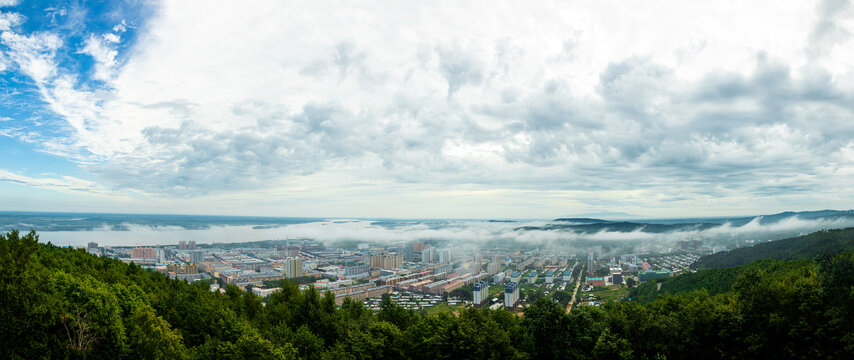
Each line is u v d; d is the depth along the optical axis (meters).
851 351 86.06
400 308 140.62
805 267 142.75
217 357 94.75
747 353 100.56
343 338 121.12
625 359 94.75
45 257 129.38
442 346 104.94
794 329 92.94
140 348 91.19
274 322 133.88
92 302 90.50
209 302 128.62
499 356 102.50
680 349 99.69
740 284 108.38
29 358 80.31
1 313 78.88
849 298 87.25
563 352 102.12
